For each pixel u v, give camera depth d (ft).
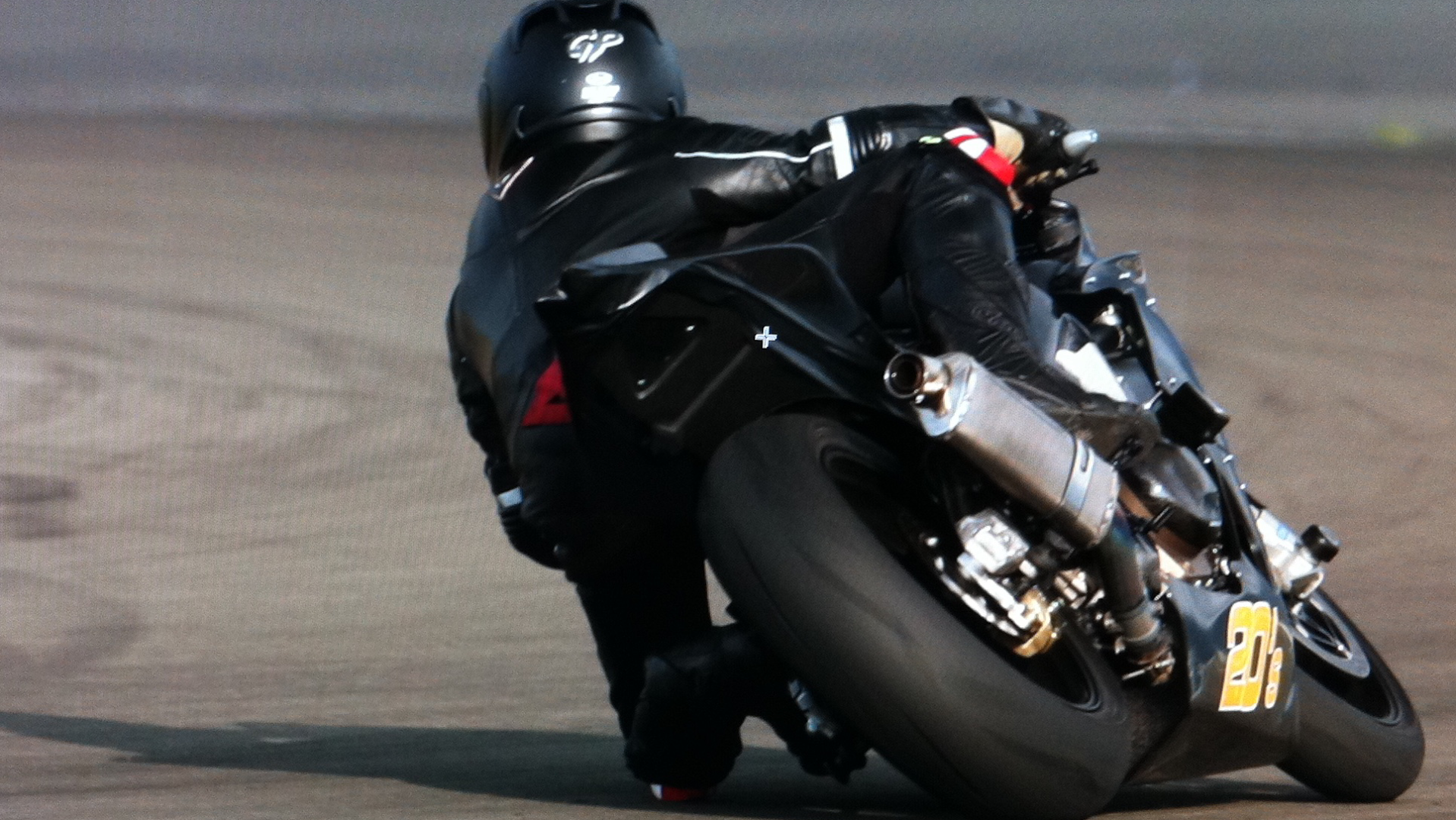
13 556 78.02
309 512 86.48
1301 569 38.32
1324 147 266.98
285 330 141.79
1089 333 35.94
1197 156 249.55
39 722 49.29
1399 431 105.50
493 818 33.22
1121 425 29.50
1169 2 445.37
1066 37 424.87
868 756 43.34
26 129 309.22
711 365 29.53
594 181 33.96
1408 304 148.97
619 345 29.58
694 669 32.86
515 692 53.78
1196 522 33.73
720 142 33.58
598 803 35.58
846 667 27.86
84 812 34.40
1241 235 184.03
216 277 168.55
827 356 29.14
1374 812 37.17
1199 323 140.97
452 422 108.17
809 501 28.43
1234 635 33.09
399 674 56.80
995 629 29.50
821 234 31.40
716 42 440.45
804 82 397.39
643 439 30.12
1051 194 37.91
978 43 424.87
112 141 291.17
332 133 310.86
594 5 36.11
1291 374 123.03
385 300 156.97
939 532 30.07
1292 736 35.06
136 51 460.55
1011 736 28.37
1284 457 99.71
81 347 133.49
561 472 32.40
